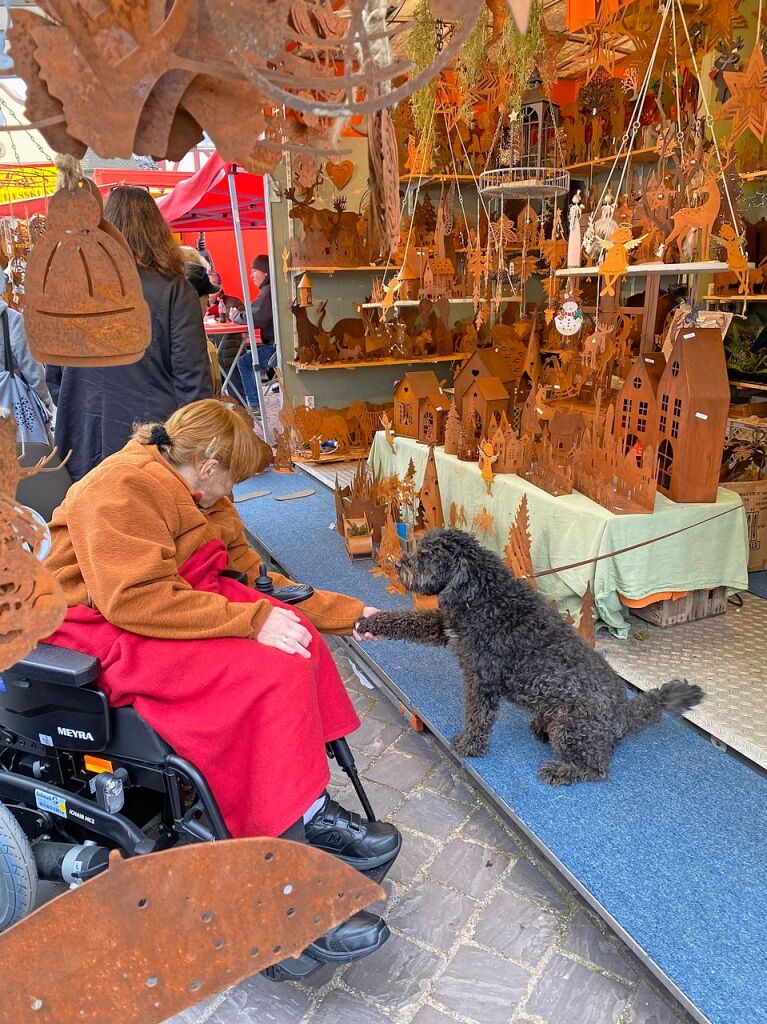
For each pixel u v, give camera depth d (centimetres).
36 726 172
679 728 244
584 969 180
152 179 632
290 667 166
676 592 294
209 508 224
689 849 189
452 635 231
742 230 264
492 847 221
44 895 204
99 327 80
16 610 66
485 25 235
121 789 168
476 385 373
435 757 265
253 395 771
